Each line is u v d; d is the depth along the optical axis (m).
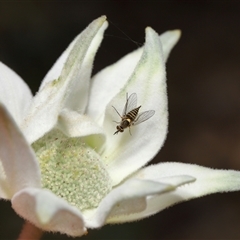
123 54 0.37
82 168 0.17
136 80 0.18
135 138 0.18
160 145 0.18
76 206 0.17
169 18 0.40
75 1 0.37
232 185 0.17
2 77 0.18
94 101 0.19
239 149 0.36
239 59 0.40
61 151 0.17
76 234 0.16
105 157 0.18
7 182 0.16
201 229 0.33
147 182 0.15
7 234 0.28
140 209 0.16
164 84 0.18
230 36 0.41
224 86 0.39
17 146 0.16
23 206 0.16
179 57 0.40
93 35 0.17
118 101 0.18
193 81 0.39
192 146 0.36
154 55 0.18
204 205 0.34
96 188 0.17
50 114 0.17
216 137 0.37
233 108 0.38
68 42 0.35
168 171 0.18
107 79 0.19
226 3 0.42
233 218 0.33
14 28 0.34
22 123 0.17
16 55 0.33
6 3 0.35
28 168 0.16
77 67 0.17
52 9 0.36
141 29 0.38
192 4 0.42
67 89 0.17
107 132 0.18
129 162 0.18
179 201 0.17
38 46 0.34
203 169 0.17
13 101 0.18
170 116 0.37
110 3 0.38
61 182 0.17
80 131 0.17
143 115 0.18
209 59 0.40
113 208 0.16
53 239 0.28
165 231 0.32
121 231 0.30
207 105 0.38
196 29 0.41
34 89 0.33
